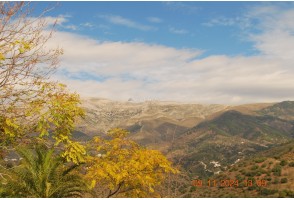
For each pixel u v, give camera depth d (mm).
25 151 12906
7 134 11352
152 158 12031
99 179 12242
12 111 11086
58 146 12117
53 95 11625
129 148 12945
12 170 12516
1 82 10695
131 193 12414
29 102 11172
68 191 13062
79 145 11844
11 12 10680
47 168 12977
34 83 11148
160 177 12438
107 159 12695
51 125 11922
